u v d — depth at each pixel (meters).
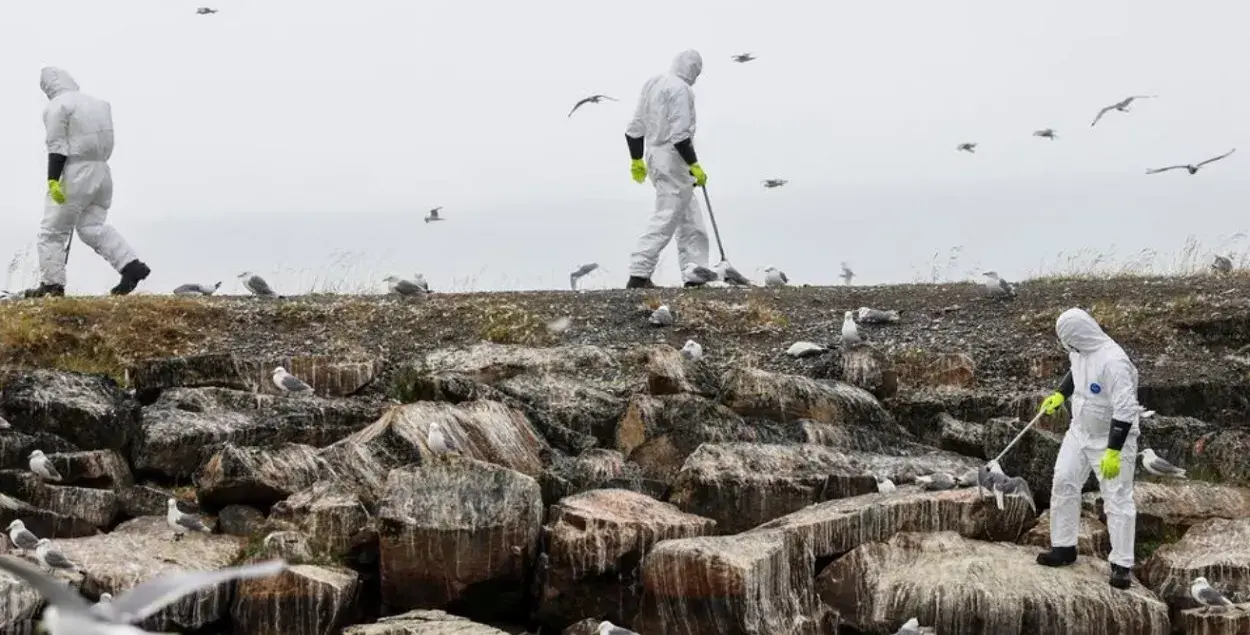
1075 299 20.55
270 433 16.75
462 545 14.27
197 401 17.19
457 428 16.12
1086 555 14.78
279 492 15.23
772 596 13.69
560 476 15.98
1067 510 14.20
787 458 16.17
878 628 13.93
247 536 14.99
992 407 17.94
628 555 14.25
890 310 20.59
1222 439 17.25
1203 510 15.83
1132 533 13.90
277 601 13.63
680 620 13.60
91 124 21.47
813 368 18.75
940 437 17.69
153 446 16.30
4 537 14.18
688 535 14.53
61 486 15.49
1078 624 13.50
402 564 14.21
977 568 13.99
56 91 21.70
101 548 14.23
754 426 17.16
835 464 16.23
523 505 14.51
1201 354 19.05
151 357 18.62
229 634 13.85
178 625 13.54
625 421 17.25
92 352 18.62
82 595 13.48
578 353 18.55
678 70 22.64
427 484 14.62
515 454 16.25
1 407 16.53
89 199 21.62
